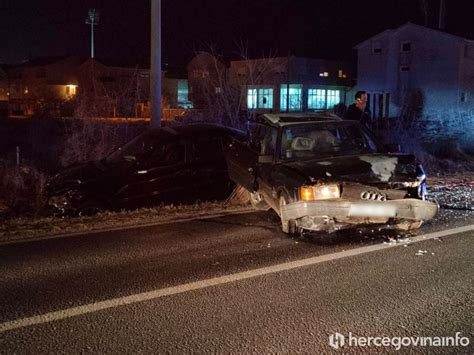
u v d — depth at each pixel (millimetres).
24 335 4266
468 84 38562
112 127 16328
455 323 4402
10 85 63281
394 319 4488
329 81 46062
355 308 4727
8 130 26562
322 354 3900
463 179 12500
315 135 8008
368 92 43219
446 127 24016
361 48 43531
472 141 20781
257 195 8883
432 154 17672
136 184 9555
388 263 5984
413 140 17312
